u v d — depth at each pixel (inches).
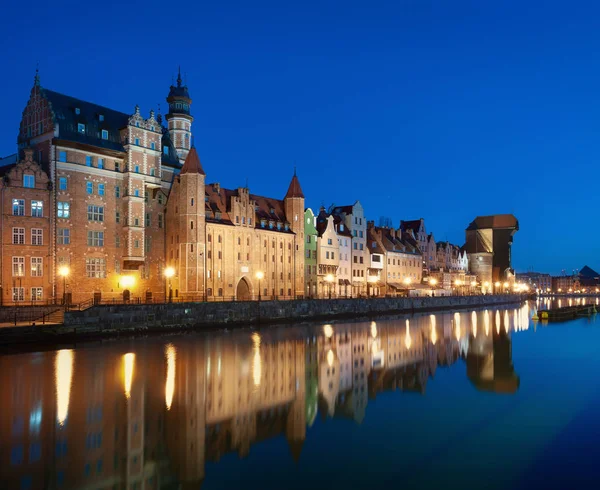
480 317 4451.3
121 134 3316.9
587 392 1466.5
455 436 1062.4
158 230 3550.7
